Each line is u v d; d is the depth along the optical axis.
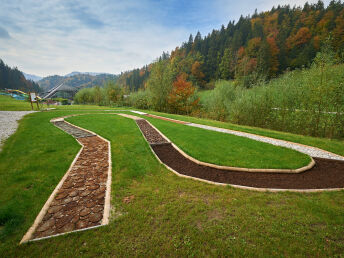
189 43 82.06
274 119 12.47
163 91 25.69
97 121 12.45
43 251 2.28
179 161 5.88
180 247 2.37
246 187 3.98
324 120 9.91
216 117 18.30
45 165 4.89
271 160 5.65
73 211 3.10
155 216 2.96
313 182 4.46
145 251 2.29
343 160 5.83
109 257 2.21
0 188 3.68
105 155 5.93
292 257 2.23
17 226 2.66
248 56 47.44
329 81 9.16
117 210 3.10
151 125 11.67
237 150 6.55
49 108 22.27
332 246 2.39
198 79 55.28
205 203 3.36
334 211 3.13
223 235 2.57
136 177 4.41
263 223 2.83
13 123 10.81
